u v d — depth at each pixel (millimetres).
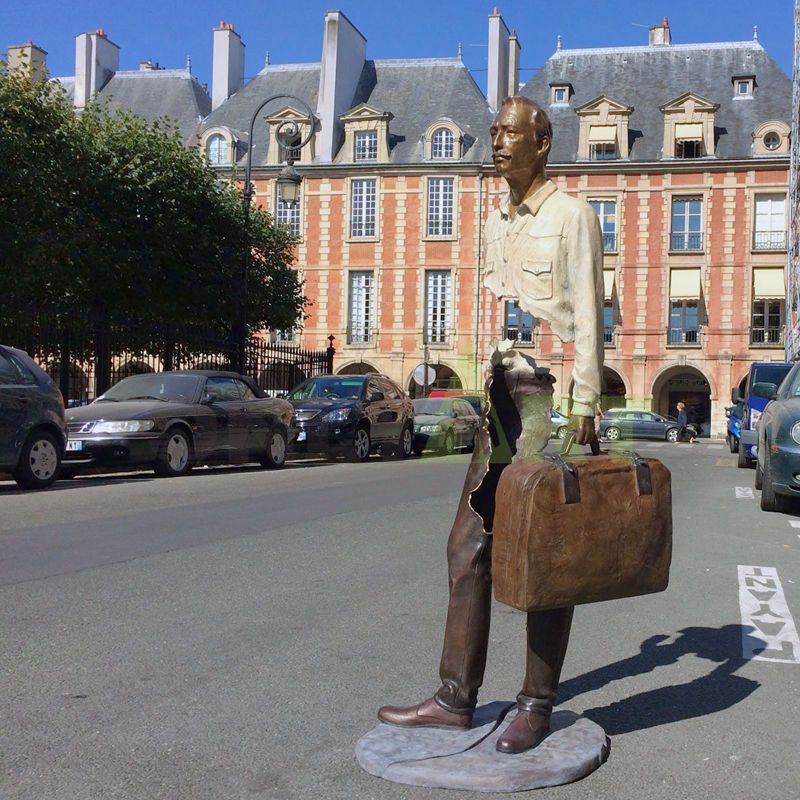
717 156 43875
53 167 20953
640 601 6223
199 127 50312
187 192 24875
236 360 21922
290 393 19953
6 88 20391
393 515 9836
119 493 11594
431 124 46062
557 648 3334
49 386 12023
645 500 3207
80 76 52406
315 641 4961
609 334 44594
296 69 51000
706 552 8172
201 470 16031
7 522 8812
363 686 4227
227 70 52188
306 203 46906
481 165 45062
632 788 3180
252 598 5906
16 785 3119
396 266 45938
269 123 48000
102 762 3322
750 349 43312
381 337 45938
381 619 5449
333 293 46594
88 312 16906
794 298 36844
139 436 13438
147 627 5152
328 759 3371
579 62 48750
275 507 10359
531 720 3355
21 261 20531
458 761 3227
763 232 43375
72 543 7680
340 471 16141
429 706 3504
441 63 49719
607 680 4461
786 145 43156
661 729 3783
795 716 3994
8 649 4684
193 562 6996
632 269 44375
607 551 3113
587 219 3268
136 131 24875
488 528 3383
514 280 3361
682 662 4785
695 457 25516
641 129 45625
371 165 46125
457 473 15633
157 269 23672
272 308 32562
